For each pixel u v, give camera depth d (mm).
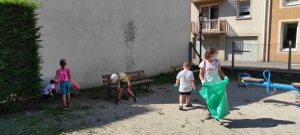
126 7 9836
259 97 7617
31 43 6023
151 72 11211
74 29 8211
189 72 6156
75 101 6992
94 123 5172
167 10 11711
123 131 4738
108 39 9273
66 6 7945
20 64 5773
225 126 5008
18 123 5082
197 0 23562
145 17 10680
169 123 5188
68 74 6305
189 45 13055
